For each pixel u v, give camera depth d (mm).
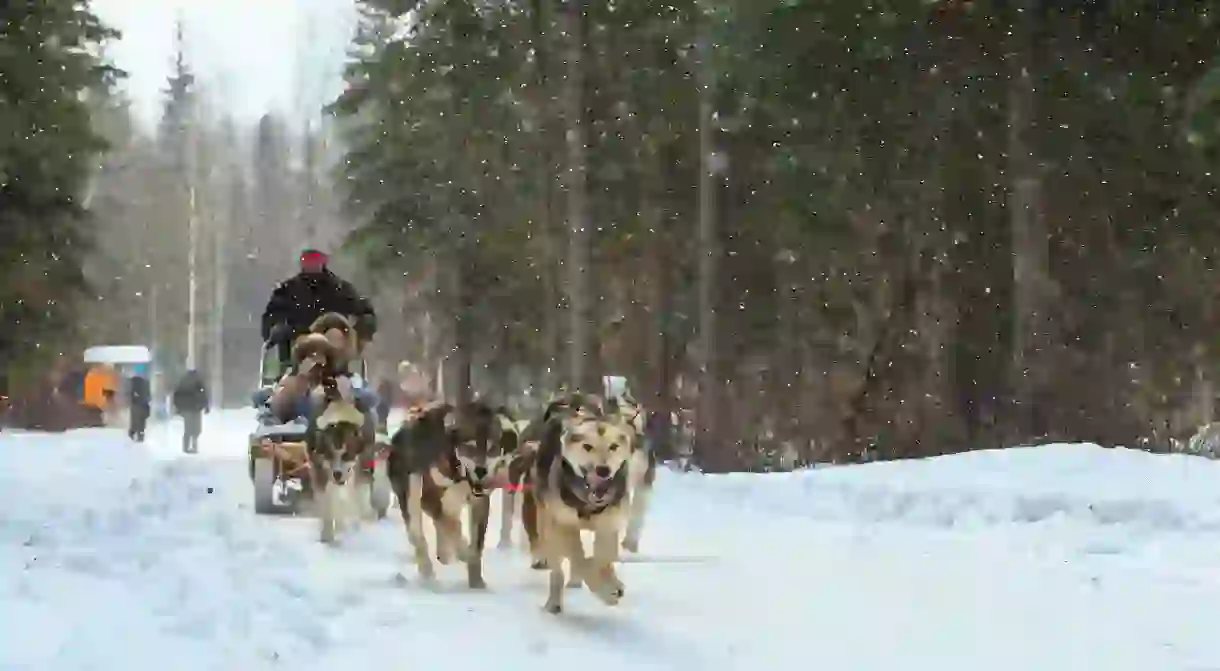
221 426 50781
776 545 13609
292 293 19156
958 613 9641
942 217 28375
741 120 30453
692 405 34969
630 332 37219
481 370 43812
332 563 12172
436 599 10109
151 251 90062
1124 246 26375
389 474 11617
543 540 9789
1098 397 26812
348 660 7758
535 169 36000
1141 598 10344
